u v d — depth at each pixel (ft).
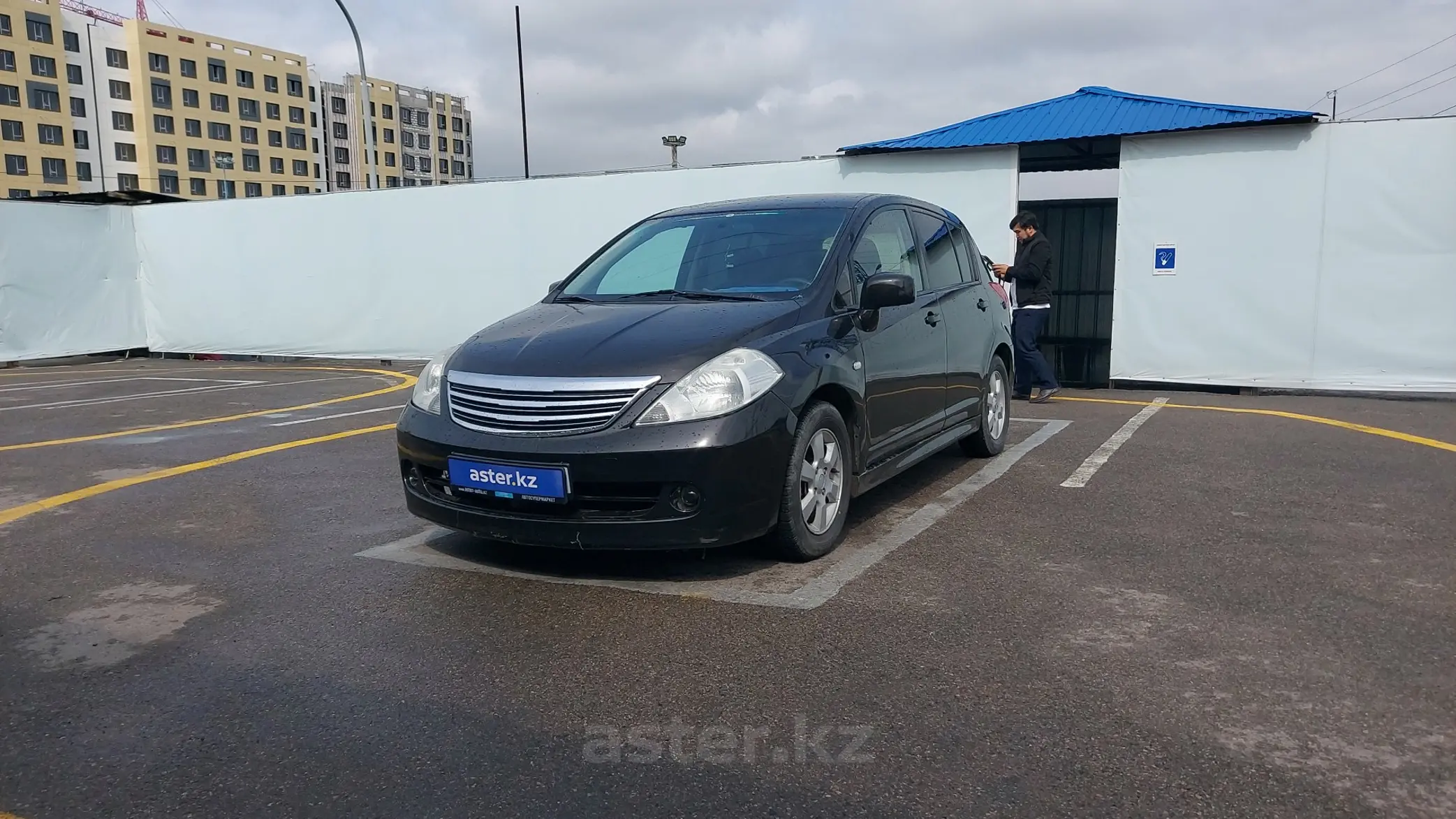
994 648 10.73
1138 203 32.27
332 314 48.75
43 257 51.21
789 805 7.77
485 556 14.49
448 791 8.09
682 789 8.04
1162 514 16.25
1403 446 21.83
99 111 278.26
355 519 16.89
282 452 23.26
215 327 52.70
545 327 14.35
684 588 12.86
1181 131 31.09
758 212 17.33
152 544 15.53
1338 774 8.04
